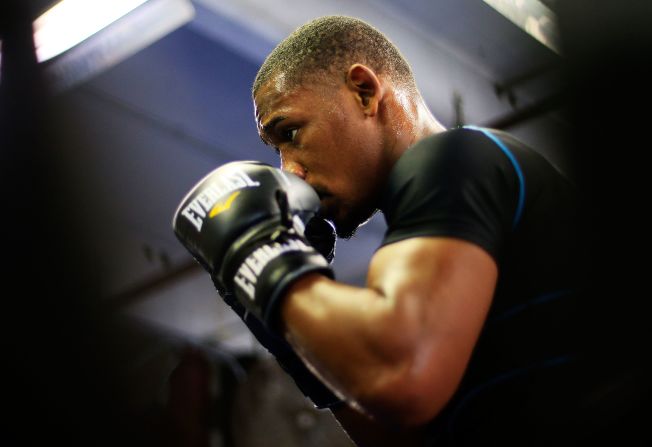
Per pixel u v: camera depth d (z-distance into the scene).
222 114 4.15
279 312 1.33
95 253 4.62
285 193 1.40
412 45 3.72
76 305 4.65
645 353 1.36
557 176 1.51
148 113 4.12
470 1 3.61
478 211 1.34
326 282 1.33
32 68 3.50
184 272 4.62
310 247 1.39
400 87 1.72
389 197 1.42
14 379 4.59
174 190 4.54
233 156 4.43
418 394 1.22
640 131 3.88
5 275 4.46
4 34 3.46
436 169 1.38
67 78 3.54
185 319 4.96
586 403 1.33
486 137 1.46
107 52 3.27
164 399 4.74
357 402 1.26
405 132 1.68
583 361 1.36
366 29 1.75
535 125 4.01
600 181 3.75
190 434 4.60
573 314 1.38
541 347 1.36
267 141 1.71
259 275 1.35
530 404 1.34
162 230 4.68
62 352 4.67
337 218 1.65
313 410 4.49
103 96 4.00
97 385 4.74
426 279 1.27
